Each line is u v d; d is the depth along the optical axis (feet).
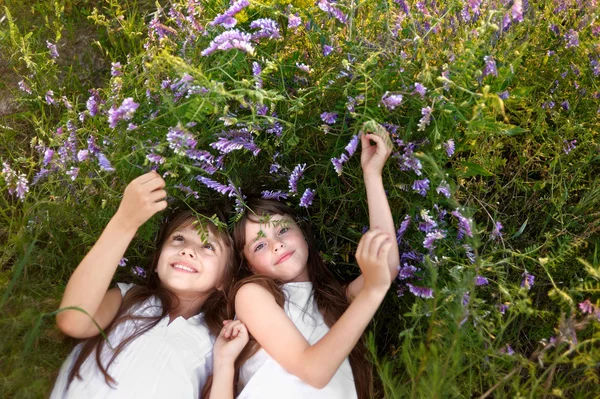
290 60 7.16
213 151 7.31
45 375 6.99
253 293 7.07
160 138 6.84
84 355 6.76
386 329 8.09
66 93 9.37
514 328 7.48
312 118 7.09
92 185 7.70
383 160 6.76
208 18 7.52
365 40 6.75
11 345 6.93
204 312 7.54
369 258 6.35
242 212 6.96
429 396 5.43
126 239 6.54
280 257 7.32
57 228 7.88
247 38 6.03
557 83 7.72
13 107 9.28
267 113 7.01
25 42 8.82
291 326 6.83
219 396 6.75
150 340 6.85
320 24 7.22
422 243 7.10
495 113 6.51
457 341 5.39
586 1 7.43
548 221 7.80
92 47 10.00
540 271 7.57
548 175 7.81
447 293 6.48
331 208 7.91
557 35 7.65
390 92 6.36
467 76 6.05
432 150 6.67
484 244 7.30
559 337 5.50
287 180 7.77
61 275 7.75
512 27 6.73
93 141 7.08
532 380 5.78
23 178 7.16
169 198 7.39
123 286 7.42
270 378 6.84
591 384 6.73
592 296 7.09
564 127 7.40
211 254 7.29
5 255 7.59
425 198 7.17
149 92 6.97
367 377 7.46
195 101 5.92
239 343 7.00
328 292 7.64
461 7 6.66
